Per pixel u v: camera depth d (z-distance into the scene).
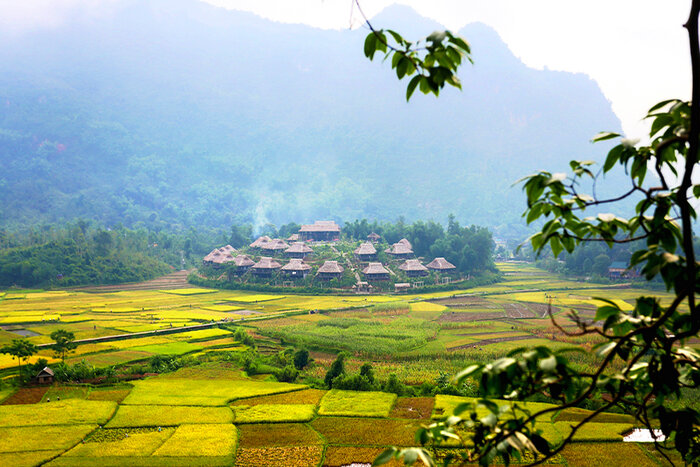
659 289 156.62
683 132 6.22
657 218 7.04
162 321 112.00
